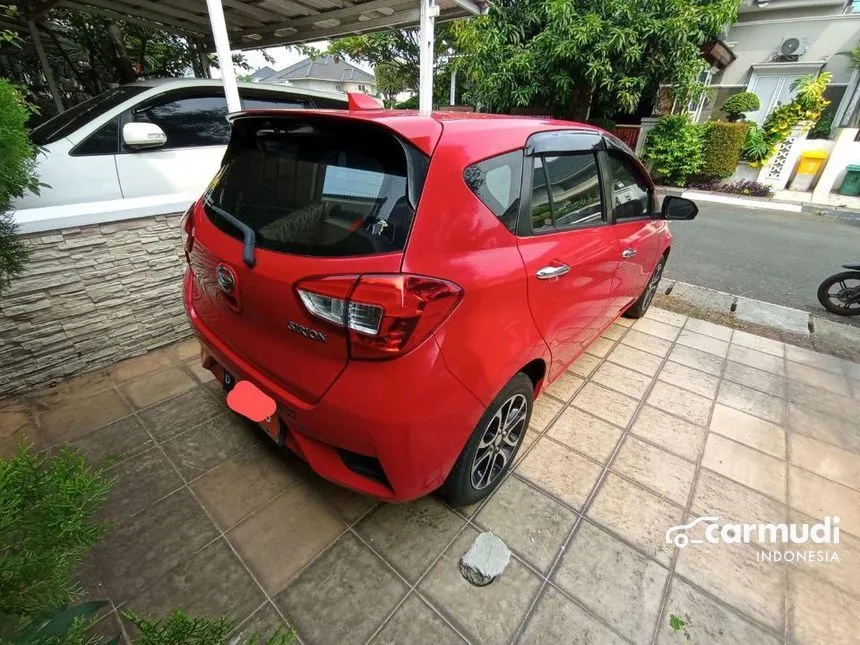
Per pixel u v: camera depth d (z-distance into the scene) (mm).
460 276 1316
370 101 1829
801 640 1415
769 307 4086
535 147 1751
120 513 1724
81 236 2357
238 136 1763
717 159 10203
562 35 7621
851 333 3625
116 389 2432
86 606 773
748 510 1889
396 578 1537
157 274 2703
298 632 1368
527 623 1423
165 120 3102
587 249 2010
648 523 1803
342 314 1210
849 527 1828
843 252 6141
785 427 2418
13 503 699
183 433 2137
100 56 6730
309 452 1503
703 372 2938
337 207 1340
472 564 1546
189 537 1642
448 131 1414
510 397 1726
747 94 10555
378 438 1294
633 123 11664
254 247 1411
